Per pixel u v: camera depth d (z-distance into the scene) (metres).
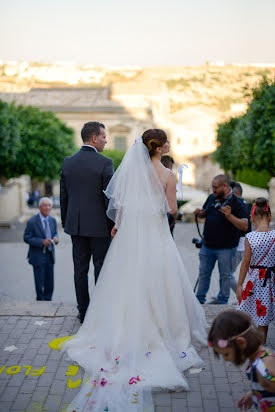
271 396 1.93
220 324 1.87
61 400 2.75
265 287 3.14
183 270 3.51
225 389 2.84
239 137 19.97
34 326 3.81
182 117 55.59
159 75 116.50
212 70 119.81
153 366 2.99
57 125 32.41
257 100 16.94
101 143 3.76
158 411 2.61
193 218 20.34
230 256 4.90
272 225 15.45
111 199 3.38
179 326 3.32
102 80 90.06
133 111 49.81
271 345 3.42
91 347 3.30
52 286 6.44
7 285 9.73
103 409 2.57
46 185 43.72
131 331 3.15
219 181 4.70
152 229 3.31
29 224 6.23
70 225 3.72
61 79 88.31
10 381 2.97
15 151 23.33
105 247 3.80
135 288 3.21
